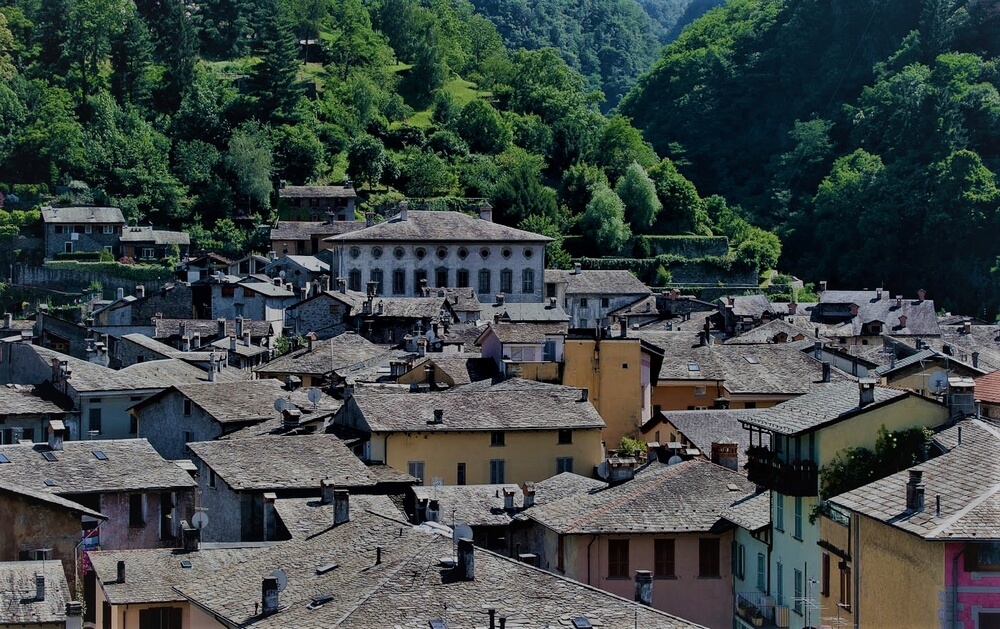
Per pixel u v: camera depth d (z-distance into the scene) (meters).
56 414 124.88
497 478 106.38
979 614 55.53
